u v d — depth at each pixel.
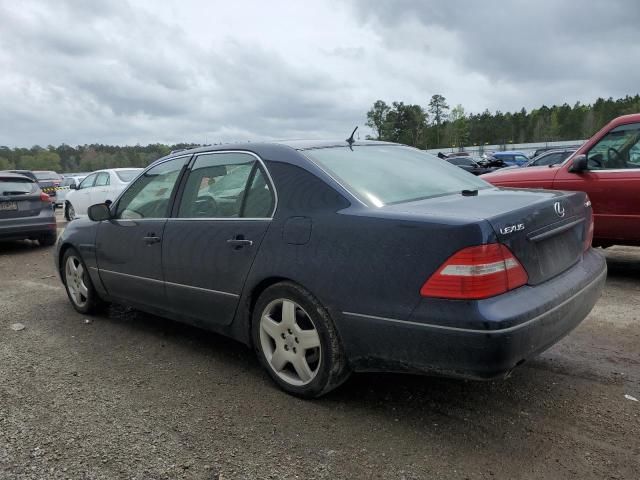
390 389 3.45
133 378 3.74
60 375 3.81
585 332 4.43
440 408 3.19
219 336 4.60
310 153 3.52
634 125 5.84
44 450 2.82
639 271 6.53
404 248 2.75
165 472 2.61
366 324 2.88
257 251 3.39
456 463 2.63
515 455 2.69
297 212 3.25
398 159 3.92
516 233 2.72
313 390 3.21
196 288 3.86
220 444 2.85
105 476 2.59
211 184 3.92
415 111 88.25
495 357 2.52
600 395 3.31
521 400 3.26
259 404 3.29
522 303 2.64
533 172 6.61
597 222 6.07
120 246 4.55
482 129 103.38
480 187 3.83
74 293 5.38
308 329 3.22
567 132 99.44
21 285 6.92
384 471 2.58
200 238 3.79
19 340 4.61
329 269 3.01
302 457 2.71
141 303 4.51
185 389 3.54
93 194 14.80
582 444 2.77
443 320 2.61
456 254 2.59
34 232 10.20
